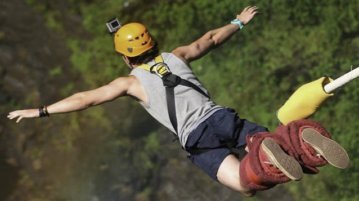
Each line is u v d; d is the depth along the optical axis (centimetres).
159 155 3744
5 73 3938
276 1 3744
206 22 3806
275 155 1366
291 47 3712
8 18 4091
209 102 1622
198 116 1591
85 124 3838
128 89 1616
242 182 1474
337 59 3647
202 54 1717
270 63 3722
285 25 3738
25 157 3794
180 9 3862
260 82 3706
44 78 3938
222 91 3750
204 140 1586
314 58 3675
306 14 3716
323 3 3706
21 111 1616
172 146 3744
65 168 3762
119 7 3994
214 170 1583
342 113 3566
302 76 3666
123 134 3794
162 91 1597
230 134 1588
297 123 1403
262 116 3638
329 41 3672
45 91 3900
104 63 3925
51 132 3838
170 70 1620
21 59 3978
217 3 3794
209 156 1591
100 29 3988
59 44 4028
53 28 4072
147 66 1628
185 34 3825
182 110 1595
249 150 1448
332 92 1406
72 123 3841
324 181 3528
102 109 3850
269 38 3747
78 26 4053
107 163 3756
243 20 1775
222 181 1577
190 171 3688
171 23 3862
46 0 4141
